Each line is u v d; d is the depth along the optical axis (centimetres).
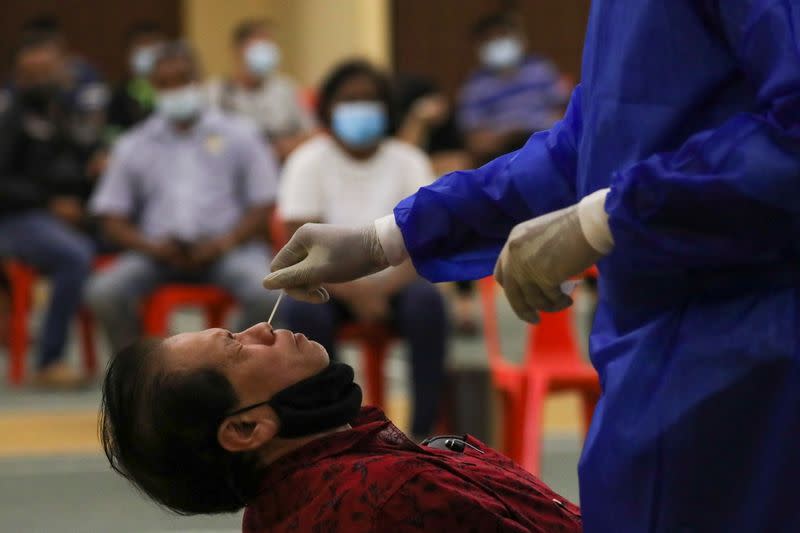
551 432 843
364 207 781
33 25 1152
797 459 223
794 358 221
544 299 240
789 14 215
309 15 1903
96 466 764
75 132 1170
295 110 1353
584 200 232
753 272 227
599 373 251
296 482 280
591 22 249
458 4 1978
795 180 211
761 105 219
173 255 909
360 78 777
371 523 267
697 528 230
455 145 1316
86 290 1057
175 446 286
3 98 1055
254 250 933
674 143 233
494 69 1380
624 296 244
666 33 231
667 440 230
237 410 283
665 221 220
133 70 1391
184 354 288
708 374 228
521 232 237
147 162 938
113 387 292
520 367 676
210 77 1958
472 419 701
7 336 1232
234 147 944
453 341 1225
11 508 664
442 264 279
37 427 882
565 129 271
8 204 1039
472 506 269
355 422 298
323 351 293
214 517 640
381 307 745
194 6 1958
